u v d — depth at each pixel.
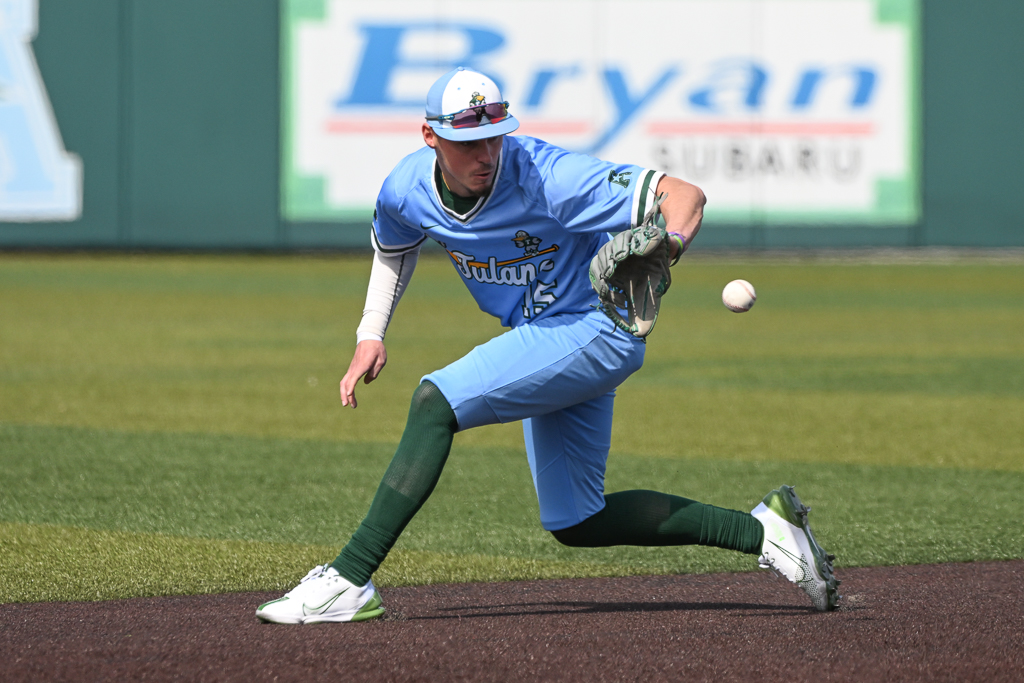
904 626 12.12
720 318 49.50
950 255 71.94
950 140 71.06
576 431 12.67
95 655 11.02
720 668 10.59
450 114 11.29
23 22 69.62
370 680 10.27
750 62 70.69
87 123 70.31
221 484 20.67
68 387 31.70
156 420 27.19
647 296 11.13
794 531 12.80
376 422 27.44
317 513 18.61
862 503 19.61
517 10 70.31
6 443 24.20
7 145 70.50
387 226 12.87
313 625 12.13
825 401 30.39
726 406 29.69
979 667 10.63
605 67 70.69
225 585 14.54
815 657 10.91
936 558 16.09
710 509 12.90
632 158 71.12
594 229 11.81
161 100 70.44
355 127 70.88
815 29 70.44
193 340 41.78
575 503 12.80
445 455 12.10
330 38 70.31
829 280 63.19
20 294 54.50
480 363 12.02
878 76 70.69
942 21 70.38
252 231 71.69
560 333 12.03
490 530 17.78
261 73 70.50
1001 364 37.06
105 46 69.94
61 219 71.12
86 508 18.78
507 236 12.05
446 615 12.91
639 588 14.55
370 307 13.23
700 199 11.45
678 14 70.44
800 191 71.50
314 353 39.06
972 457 23.62
